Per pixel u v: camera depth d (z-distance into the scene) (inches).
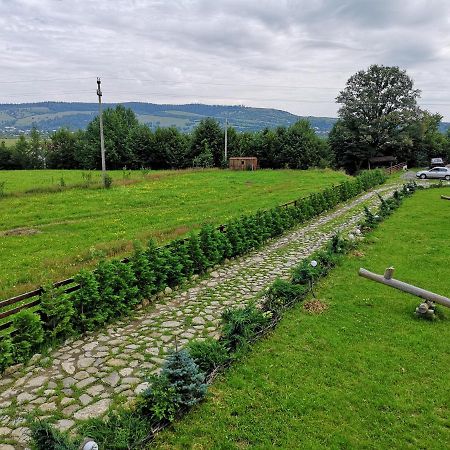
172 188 1398.9
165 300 447.2
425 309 390.3
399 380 288.7
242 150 2551.7
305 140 2512.3
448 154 2839.6
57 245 694.5
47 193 1241.4
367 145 2679.6
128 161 2566.4
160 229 815.1
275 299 409.1
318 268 493.0
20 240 724.7
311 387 278.1
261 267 570.9
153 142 2536.9
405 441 231.9
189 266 510.0
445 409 259.6
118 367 309.1
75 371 303.4
